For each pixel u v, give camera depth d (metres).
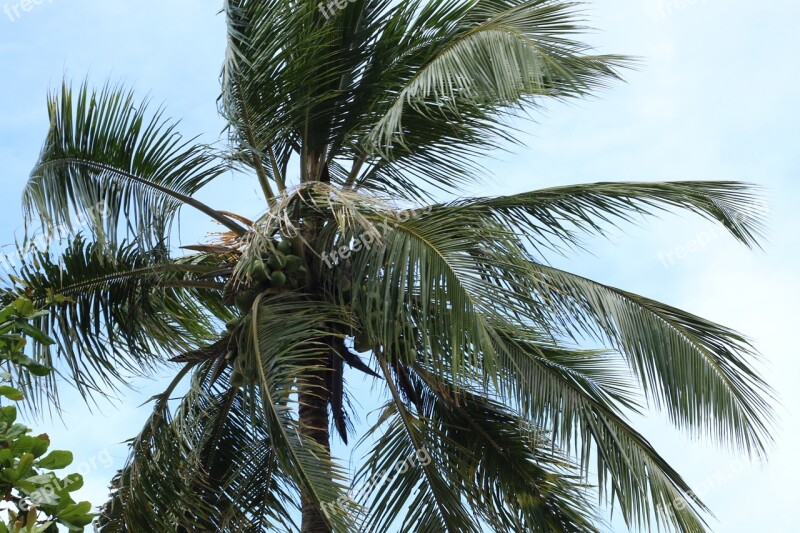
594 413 10.01
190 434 9.59
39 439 4.81
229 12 10.48
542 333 9.70
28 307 5.43
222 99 10.24
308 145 11.05
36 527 4.42
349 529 7.82
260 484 10.73
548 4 10.16
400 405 10.33
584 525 10.55
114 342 10.75
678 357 9.93
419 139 10.93
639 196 10.24
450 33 11.08
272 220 9.32
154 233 10.24
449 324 8.68
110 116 10.28
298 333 9.00
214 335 11.68
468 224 9.27
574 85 9.52
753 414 9.73
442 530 10.02
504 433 10.88
